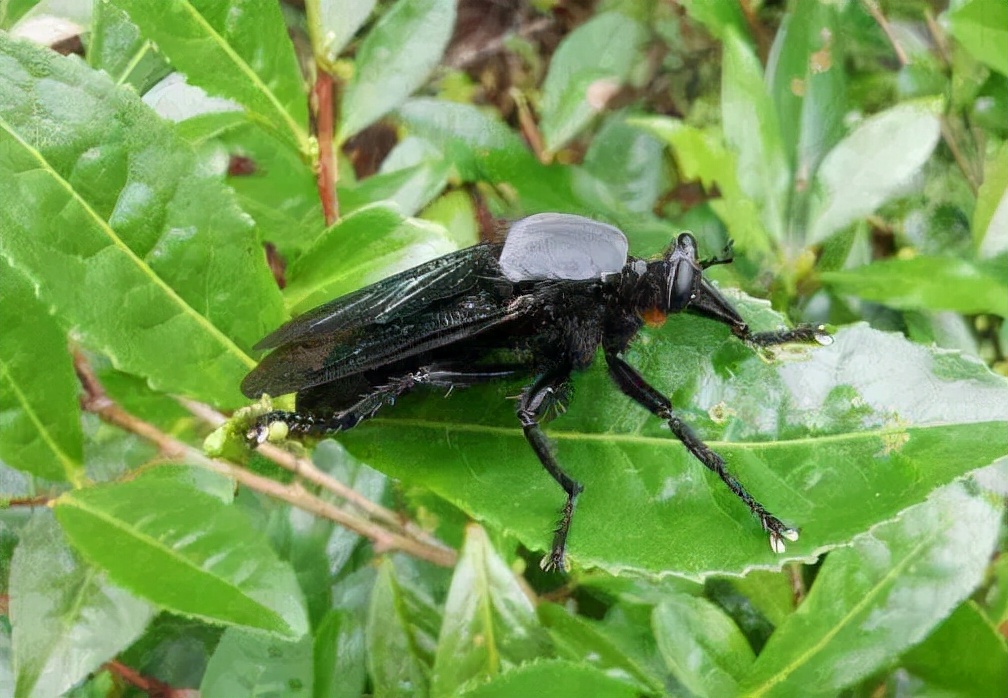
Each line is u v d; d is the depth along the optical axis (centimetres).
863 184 13
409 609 11
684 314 11
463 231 14
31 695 10
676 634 11
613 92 16
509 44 17
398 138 15
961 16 13
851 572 11
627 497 11
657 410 11
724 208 13
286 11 15
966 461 10
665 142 15
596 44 15
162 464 11
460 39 17
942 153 14
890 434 10
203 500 10
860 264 14
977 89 14
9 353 10
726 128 13
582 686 10
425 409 11
